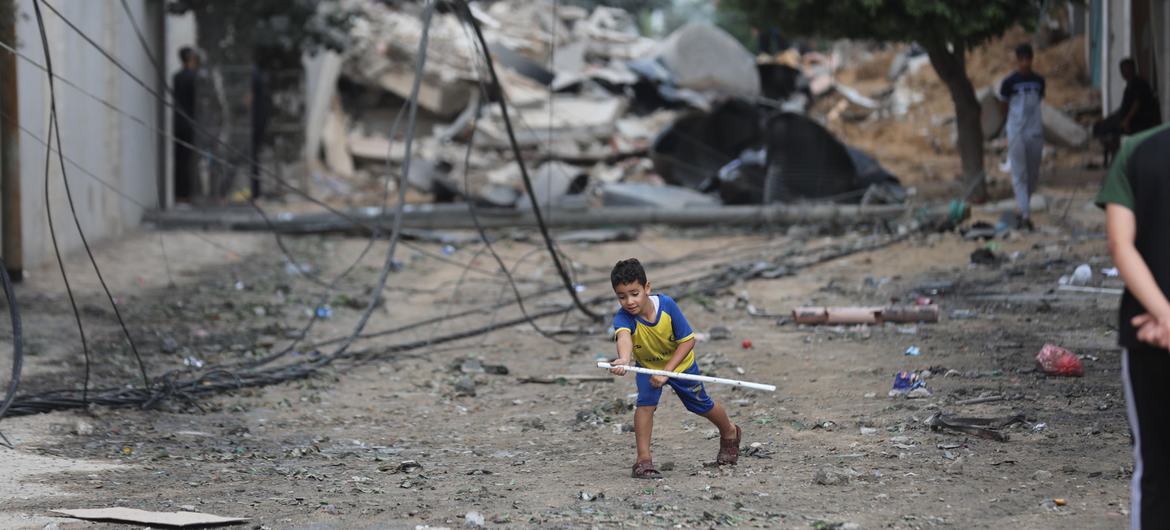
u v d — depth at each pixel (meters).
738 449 9.38
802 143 29.77
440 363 14.84
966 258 20.98
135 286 20.66
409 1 50.84
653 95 49.00
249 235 28.88
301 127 38.84
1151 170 5.70
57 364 14.01
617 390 12.84
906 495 8.16
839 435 10.19
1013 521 7.45
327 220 29.23
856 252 22.89
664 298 9.00
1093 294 16.62
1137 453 5.89
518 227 29.72
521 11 52.56
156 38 33.94
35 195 21.23
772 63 50.84
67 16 23.28
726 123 36.03
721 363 13.63
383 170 43.69
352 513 8.05
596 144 43.03
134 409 11.88
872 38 28.25
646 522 7.70
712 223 29.30
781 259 22.67
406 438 10.96
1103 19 32.75
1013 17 26.50
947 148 43.53
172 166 34.84
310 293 20.50
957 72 28.42
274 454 10.16
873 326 15.55
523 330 17.05
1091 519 7.42
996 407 10.76
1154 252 5.70
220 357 14.99
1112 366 12.25
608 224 29.52
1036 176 23.39
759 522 7.61
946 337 14.37
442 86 45.00
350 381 13.81
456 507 8.20
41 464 9.49
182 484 8.95
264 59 38.50
